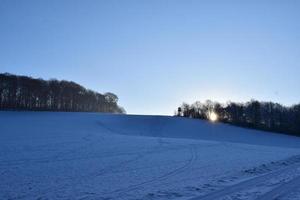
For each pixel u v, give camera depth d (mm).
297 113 111750
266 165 23359
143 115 96562
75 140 37250
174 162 23719
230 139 75438
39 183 14898
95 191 13273
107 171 18844
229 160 26234
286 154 35000
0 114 84938
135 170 19469
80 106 150875
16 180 15477
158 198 11836
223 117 124875
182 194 12531
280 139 81562
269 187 14289
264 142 74125
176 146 36969
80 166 20344
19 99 129000
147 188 13953
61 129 54844
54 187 14039
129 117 91812
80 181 15562
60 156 24562
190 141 45688
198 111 126188
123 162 22719
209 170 20125
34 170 18406
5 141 33375
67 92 145000
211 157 28094
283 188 14094
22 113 90312
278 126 109625
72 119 80562
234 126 97125
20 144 31172
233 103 124812
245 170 20141
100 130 65188
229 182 15516
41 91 135750
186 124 88875
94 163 21750
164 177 17125
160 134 73000
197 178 16875
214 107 126375
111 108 168000
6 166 19422
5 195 12484
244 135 83062
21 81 129250
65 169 19047
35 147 29438
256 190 13539
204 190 13383
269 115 117188
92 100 157625
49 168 19219
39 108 131500
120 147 32719
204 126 89000
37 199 11883
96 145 33375
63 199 11867
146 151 30328
